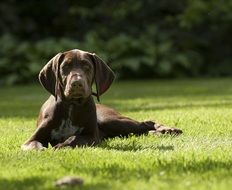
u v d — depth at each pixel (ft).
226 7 93.86
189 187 16.93
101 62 26.22
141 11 101.60
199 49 100.68
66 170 19.93
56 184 17.48
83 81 24.61
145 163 20.79
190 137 27.86
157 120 34.65
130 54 95.61
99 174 19.07
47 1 101.71
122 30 101.40
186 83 81.51
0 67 93.30
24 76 92.58
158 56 95.91
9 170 20.26
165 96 59.67
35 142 25.53
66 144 25.27
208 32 100.78
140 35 100.48
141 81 90.22
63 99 25.77
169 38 99.71
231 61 99.86
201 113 38.14
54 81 25.90
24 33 102.12
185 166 20.11
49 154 23.13
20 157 22.81
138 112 41.52
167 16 94.73
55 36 102.58
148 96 60.29
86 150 23.86
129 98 58.18
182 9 100.12
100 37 99.71
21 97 65.16
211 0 92.32
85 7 101.55
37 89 78.89
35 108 49.93
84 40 100.78
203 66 99.30
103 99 57.36
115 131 29.32
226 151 23.29
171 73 96.02
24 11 102.01
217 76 98.07
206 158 21.65
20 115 43.73
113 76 26.58
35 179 18.66
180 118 35.17
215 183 17.39
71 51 25.79
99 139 27.48
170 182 17.63
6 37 98.12
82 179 17.71
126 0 99.19
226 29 99.71
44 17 102.42
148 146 25.54
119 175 18.84
